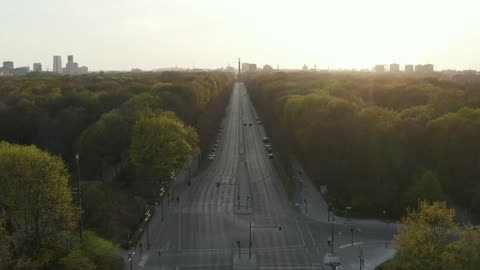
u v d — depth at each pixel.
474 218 185.00
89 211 167.88
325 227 181.38
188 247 162.50
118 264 141.50
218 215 191.88
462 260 112.19
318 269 147.00
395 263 127.19
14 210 130.12
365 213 191.25
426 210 125.88
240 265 148.88
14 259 116.44
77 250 127.31
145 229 176.75
